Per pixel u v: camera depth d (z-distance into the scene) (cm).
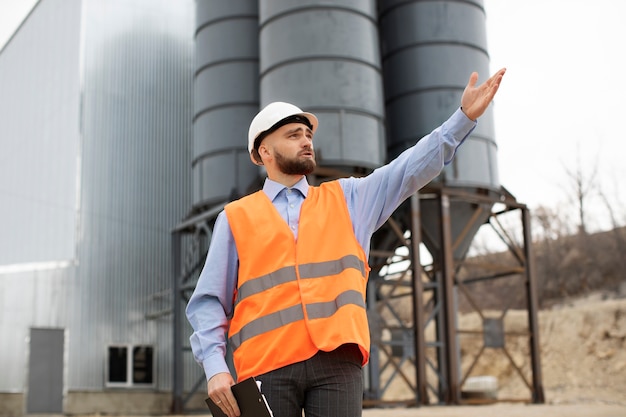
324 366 284
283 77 1919
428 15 2119
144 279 2475
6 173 2700
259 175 2000
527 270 2119
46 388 2262
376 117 1936
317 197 315
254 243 305
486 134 2086
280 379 285
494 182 2072
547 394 2945
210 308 315
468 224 2008
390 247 2202
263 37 2008
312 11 1931
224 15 2217
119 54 2602
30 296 2306
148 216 2530
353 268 298
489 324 1966
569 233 4256
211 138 2150
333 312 289
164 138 2628
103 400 2328
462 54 2102
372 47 1978
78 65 2508
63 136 2502
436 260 2098
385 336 4128
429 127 2056
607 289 3875
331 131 1861
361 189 315
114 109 2545
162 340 2464
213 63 2197
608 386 2817
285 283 296
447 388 1858
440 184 1989
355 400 284
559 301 4081
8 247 2589
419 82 2086
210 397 294
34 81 2694
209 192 2128
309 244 301
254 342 294
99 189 2459
